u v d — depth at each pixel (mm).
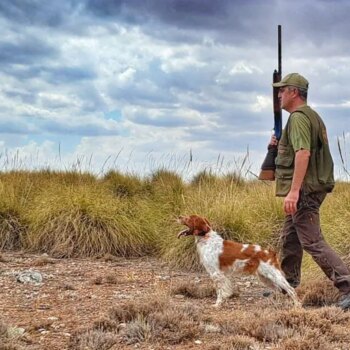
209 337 5844
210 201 11859
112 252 11281
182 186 14562
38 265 10070
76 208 11672
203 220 7570
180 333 5758
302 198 7039
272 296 7680
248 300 7789
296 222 7152
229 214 11008
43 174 15852
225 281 7422
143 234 11805
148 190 15109
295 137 6906
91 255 11141
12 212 12039
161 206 13375
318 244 7070
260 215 11594
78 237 11297
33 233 11523
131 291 8133
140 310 6293
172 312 6156
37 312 6746
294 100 7207
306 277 8633
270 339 5773
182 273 9883
